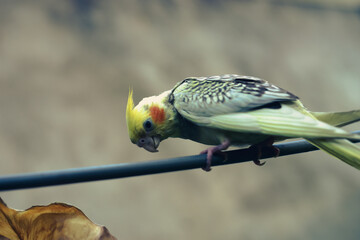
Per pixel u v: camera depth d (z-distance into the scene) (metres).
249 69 21.23
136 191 15.55
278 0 25.95
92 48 19.39
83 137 16.53
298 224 16.44
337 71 22.89
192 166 3.70
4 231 2.79
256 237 15.62
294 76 21.84
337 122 3.97
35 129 16.28
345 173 18.95
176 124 4.61
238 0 25.05
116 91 18.08
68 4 20.94
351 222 17.06
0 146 15.46
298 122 3.85
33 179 2.75
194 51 20.94
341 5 26.86
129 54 19.64
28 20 19.61
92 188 15.28
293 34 24.23
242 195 16.67
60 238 2.79
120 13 21.44
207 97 4.33
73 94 17.56
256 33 23.41
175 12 22.73
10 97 16.89
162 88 18.75
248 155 3.98
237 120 4.09
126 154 16.58
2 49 18.23
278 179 17.73
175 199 15.73
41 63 18.23
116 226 14.58
